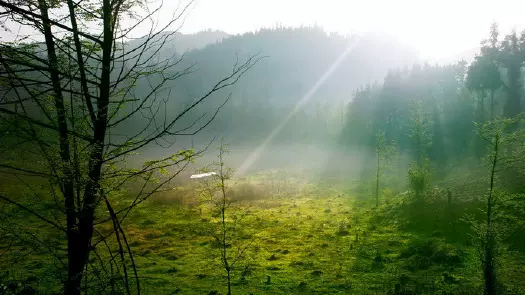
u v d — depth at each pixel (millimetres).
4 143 4637
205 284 20484
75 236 5422
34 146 5016
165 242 29547
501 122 18594
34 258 15820
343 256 26297
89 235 5477
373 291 19344
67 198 5320
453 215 33312
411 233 31781
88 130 5953
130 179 5832
